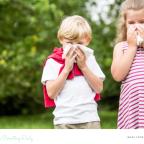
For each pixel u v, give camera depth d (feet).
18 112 97.55
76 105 20.44
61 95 20.61
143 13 20.94
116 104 91.66
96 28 69.10
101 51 67.36
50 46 66.44
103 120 72.59
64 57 20.57
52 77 20.74
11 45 68.54
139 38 20.70
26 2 64.69
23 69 70.28
